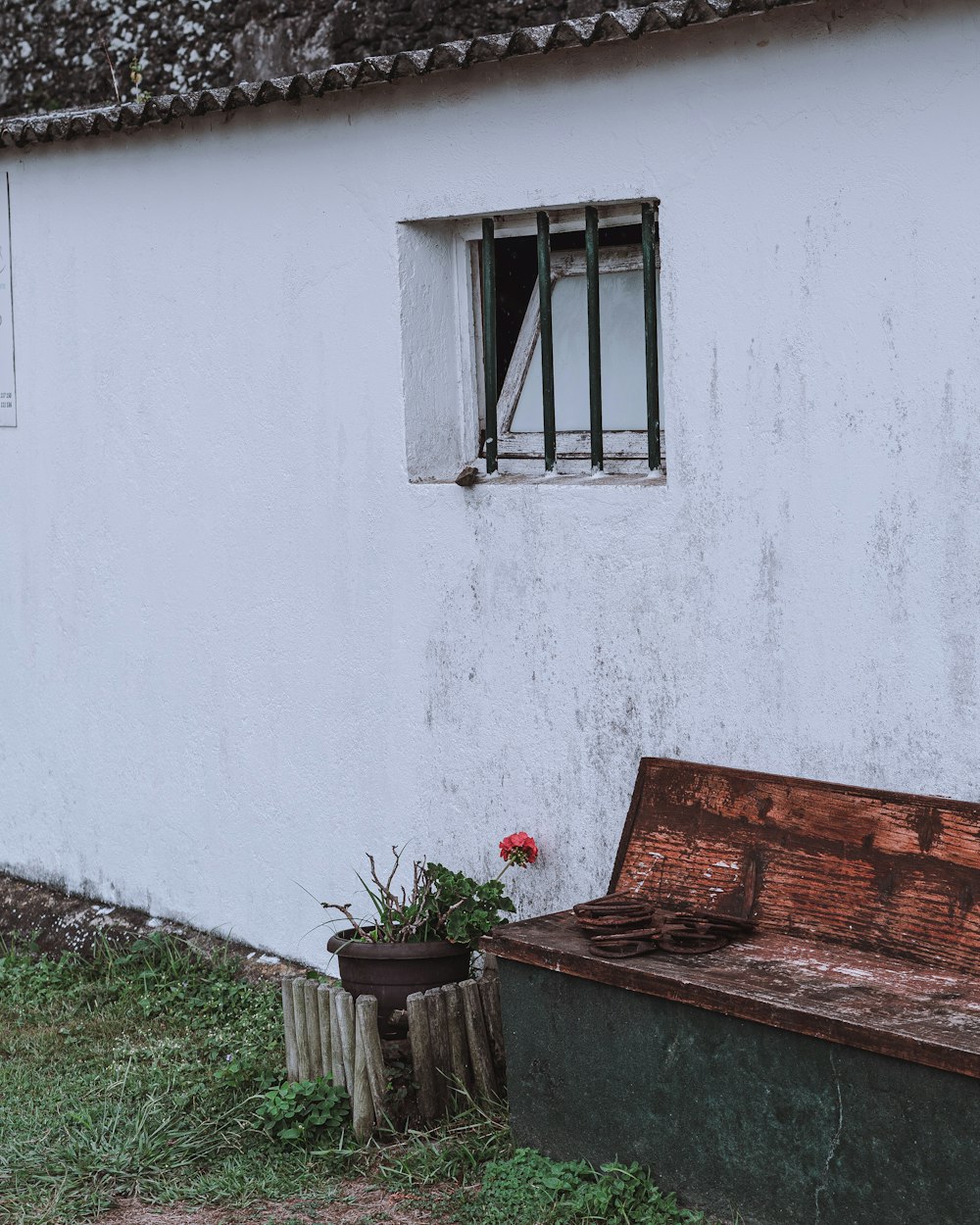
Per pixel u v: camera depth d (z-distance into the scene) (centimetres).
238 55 897
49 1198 451
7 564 733
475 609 531
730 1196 393
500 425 557
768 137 434
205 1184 453
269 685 612
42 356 696
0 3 989
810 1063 372
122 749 684
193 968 629
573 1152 432
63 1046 573
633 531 480
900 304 411
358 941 500
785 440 439
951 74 396
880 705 426
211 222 610
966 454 402
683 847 461
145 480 655
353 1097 471
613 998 416
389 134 539
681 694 473
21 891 735
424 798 556
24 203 691
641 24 443
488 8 807
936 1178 350
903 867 412
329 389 573
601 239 523
